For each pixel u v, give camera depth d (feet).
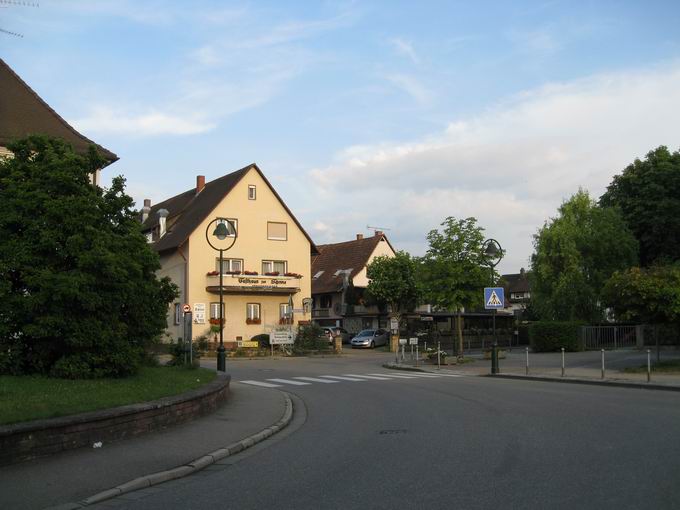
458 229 103.76
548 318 150.71
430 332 163.43
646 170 150.00
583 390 58.44
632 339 131.13
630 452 28.40
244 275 142.72
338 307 190.19
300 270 153.07
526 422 38.34
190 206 160.15
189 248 140.26
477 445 31.24
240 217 146.51
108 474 25.52
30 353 40.68
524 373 76.79
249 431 36.55
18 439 26.89
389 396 56.08
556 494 21.66
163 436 34.24
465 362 101.50
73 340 40.19
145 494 23.67
